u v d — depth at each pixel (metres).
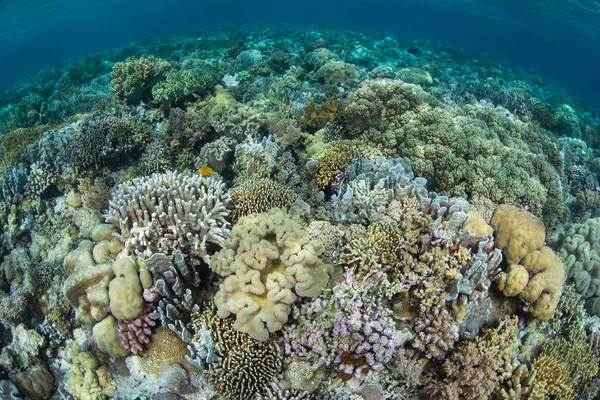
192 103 2.33
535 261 1.10
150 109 2.30
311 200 1.41
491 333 1.09
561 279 1.10
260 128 2.00
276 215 1.07
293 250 0.97
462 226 1.14
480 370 0.99
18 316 1.38
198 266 1.15
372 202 1.20
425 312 1.01
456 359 1.00
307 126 2.05
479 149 1.66
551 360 1.16
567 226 1.95
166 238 1.09
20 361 1.31
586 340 1.35
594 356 1.29
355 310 0.95
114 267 1.02
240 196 1.25
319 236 1.14
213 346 0.94
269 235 1.05
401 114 1.83
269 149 1.63
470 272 1.02
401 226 1.14
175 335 1.05
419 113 1.80
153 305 1.04
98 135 1.78
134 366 1.06
